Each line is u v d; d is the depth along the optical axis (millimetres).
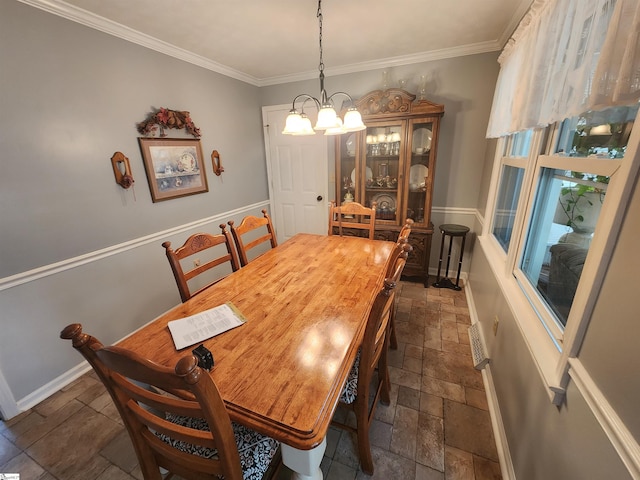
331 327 1089
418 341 2092
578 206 1027
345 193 3174
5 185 1501
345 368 891
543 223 1343
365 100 2686
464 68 2582
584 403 723
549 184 1303
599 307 708
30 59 1545
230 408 760
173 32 2057
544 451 919
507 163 1976
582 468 708
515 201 1821
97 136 1884
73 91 1739
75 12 1686
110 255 2025
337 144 2934
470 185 2834
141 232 2236
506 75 1742
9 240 1530
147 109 2189
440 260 2861
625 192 638
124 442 1408
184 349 991
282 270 1635
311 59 2717
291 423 707
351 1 1705
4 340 1538
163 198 2369
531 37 1278
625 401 589
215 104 2838
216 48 2379
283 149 3592
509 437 1247
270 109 3480
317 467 849
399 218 2928
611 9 745
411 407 1553
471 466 1259
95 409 1609
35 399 1665
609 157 854
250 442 914
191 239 1532
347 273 1569
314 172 3551
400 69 2779
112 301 2070
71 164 1764
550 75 1074
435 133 2557
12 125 1505
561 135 1215
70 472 1280
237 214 3301
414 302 2631
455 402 1580
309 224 3773
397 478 1218
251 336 1046
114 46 1934
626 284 615
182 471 865
